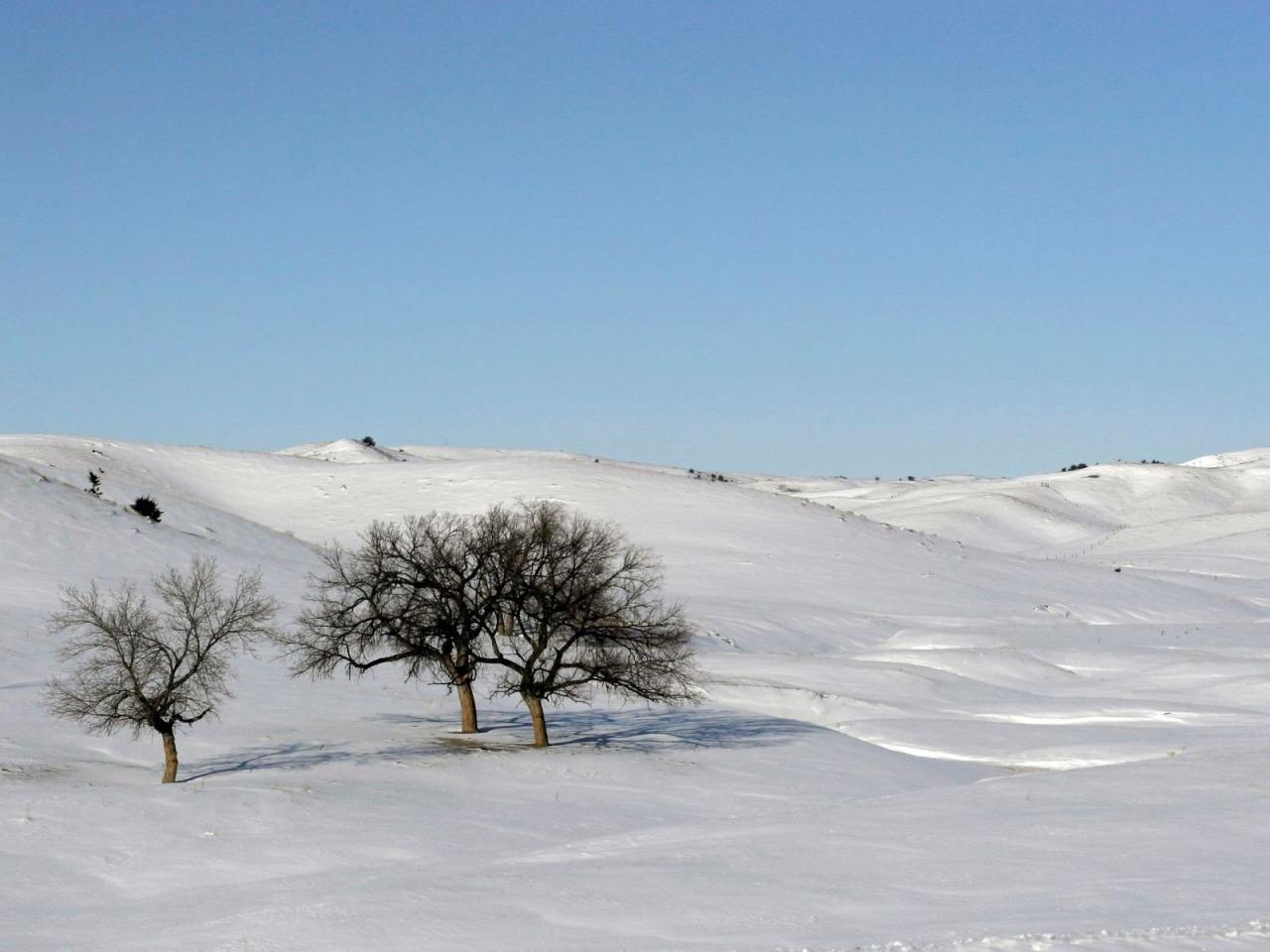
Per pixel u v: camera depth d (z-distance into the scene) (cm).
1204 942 1477
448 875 2308
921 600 8744
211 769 3697
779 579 9044
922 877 2048
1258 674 5800
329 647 4662
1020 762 4175
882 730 4666
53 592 6128
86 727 4069
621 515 10712
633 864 2258
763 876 2105
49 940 2116
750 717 4897
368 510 11069
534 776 3734
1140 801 2705
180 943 1883
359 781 3559
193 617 3866
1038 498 17275
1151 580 10344
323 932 1841
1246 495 18550
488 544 4506
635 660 4416
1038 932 1570
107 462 12169
